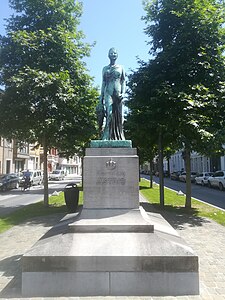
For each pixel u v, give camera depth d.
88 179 5.93
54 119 12.94
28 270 4.61
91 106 14.25
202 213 12.52
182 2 12.04
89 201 5.88
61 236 5.16
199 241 8.05
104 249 4.76
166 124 11.41
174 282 4.57
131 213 5.76
